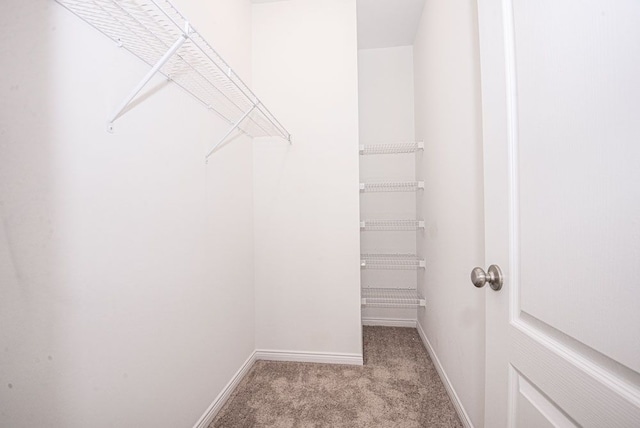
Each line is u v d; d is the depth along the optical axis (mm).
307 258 1949
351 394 1571
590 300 421
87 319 759
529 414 565
